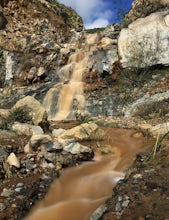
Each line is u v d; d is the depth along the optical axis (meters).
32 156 6.47
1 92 18.41
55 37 24.39
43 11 26.31
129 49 16.22
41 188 5.26
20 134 8.62
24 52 19.97
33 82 18.73
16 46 20.47
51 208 4.73
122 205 4.20
